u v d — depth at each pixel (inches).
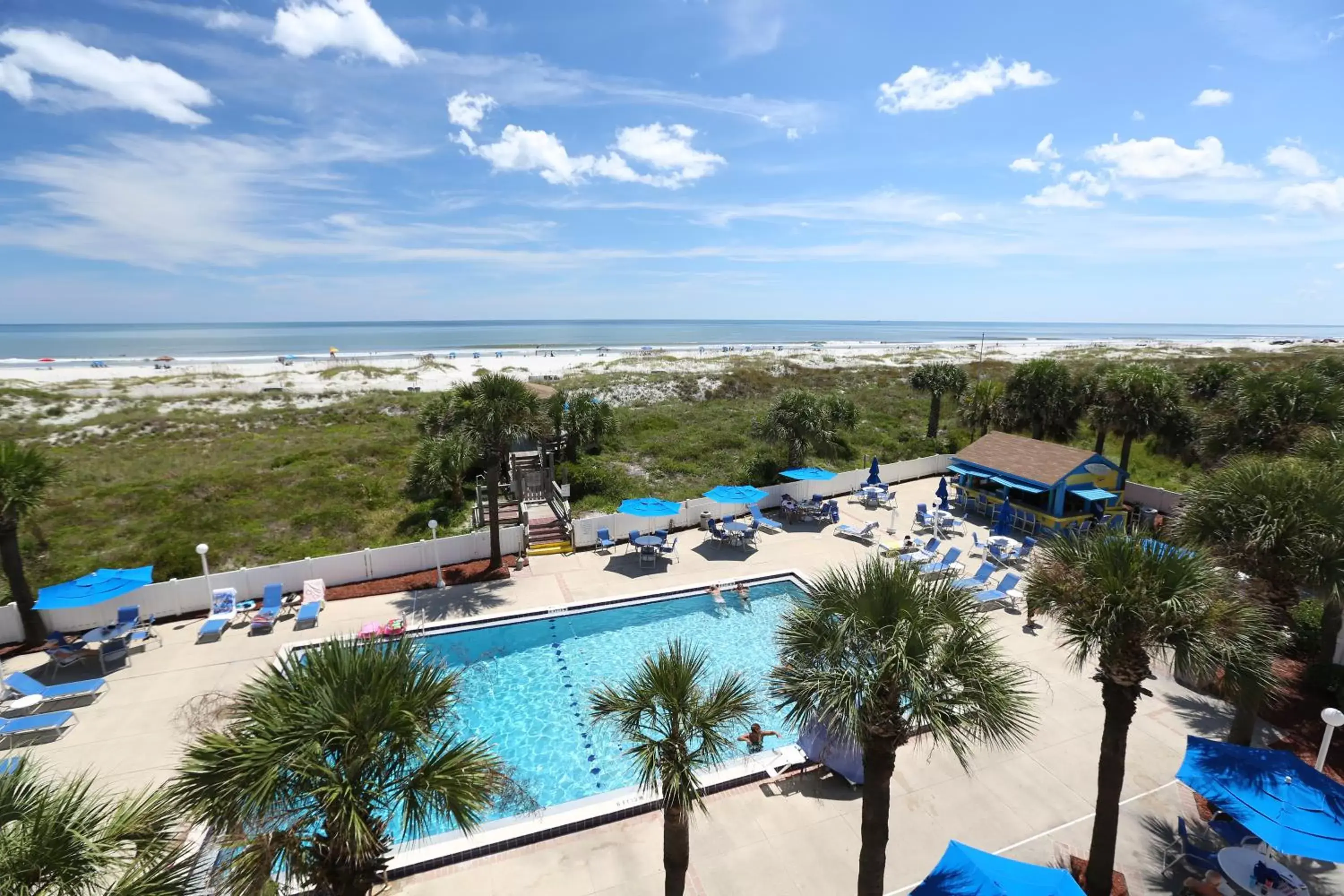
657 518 912.3
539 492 1047.0
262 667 560.4
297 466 1137.4
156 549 804.6
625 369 2815.0
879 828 293.7
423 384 2425.0
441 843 368.5
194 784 226.7
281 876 311.3
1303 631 549.3
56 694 484.7
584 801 414.6
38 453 609.9
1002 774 434.6
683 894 311.9
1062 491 885.8
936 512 929.5
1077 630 319.3
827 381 2390.5
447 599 706.8
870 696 271.0
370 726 227.8
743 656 620.7
